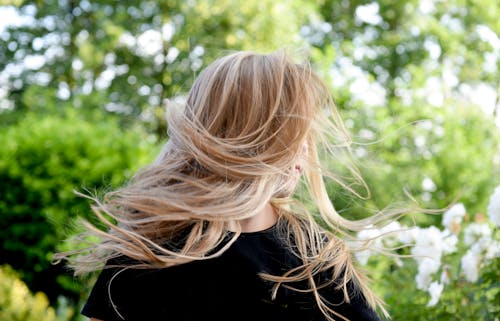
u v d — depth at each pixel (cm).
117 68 1559
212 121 168
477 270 313
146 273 152
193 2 1362
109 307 151
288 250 158
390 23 1778
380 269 357
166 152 174
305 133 168
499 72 1561
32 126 700
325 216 190
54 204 648
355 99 781
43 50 1596
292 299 153
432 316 320
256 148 165
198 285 151
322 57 806
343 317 158
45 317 419
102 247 157
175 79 1448
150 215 159
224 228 157
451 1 1642
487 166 818
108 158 660
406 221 593
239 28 1338
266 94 169
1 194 649
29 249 638
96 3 1570
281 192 170
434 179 794
